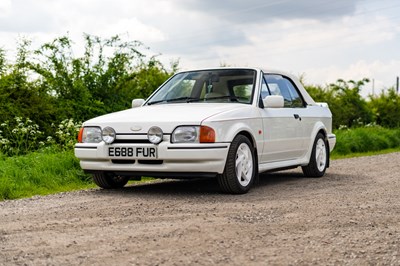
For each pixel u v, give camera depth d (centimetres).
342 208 687
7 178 886
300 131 975
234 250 482
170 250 482
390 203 729
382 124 2858
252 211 664
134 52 1756
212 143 767
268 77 935
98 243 507
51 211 676
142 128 781
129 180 958
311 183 950
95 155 805
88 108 1616
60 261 451
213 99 884
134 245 499
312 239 523
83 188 938
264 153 877
